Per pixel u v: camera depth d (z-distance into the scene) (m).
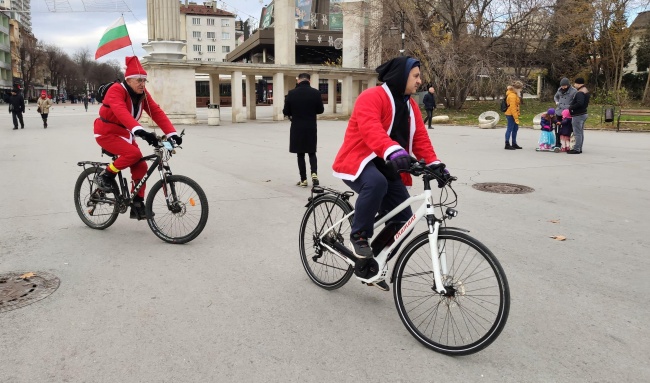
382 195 3.38
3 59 83.81
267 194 7.53
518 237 5.41
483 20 28.30
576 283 4.15
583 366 2.91
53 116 31.06
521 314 3.58
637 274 4.37
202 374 2.79
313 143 8.03
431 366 2.91
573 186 8.23
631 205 6.95
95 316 3.47
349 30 30.80
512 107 13.01
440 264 3.11
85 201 5.69
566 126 12.50
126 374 2.78
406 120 3.45
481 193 7.67
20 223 5.83
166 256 4.75
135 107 5.27
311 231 4.23
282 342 3.17
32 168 9.73
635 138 16.06
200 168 9.87
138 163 5.46
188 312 3.57
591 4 33.06
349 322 3.46
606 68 37.53
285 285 4.11
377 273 3.54
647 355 3.04
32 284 4.02
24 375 2.75
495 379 2.78
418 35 27.73
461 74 28.20
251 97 27.73
